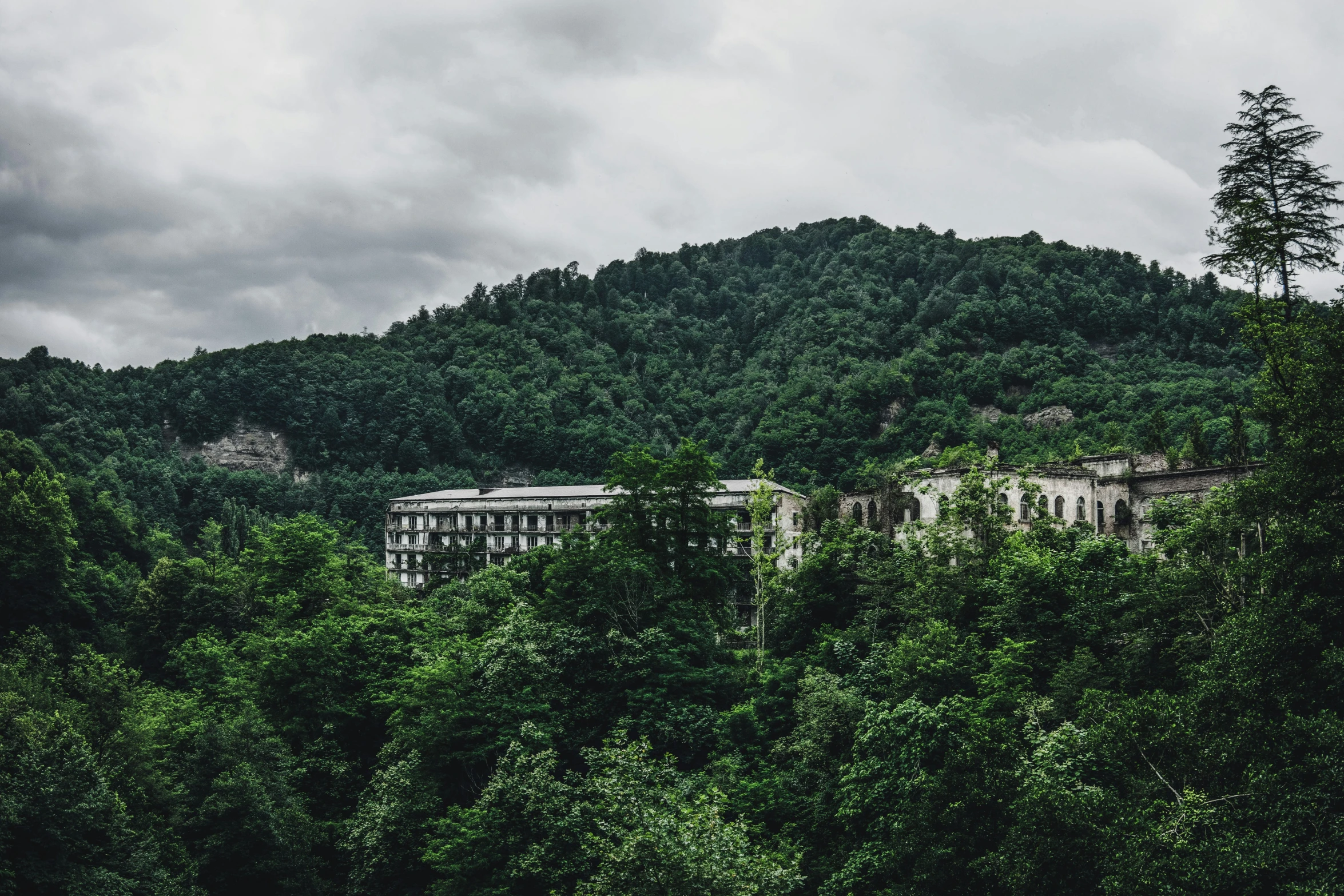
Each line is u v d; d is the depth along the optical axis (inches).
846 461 7755.9
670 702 2940.5
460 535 5821.9
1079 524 3319.4
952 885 1785.2
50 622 4431.6
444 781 2866.6
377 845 2711.6
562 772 2854.3
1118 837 1555.1
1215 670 1782.7
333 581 4215.1
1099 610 2613.2
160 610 4596.5
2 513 4446.4
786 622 3400.6
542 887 2347.4
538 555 4544.8
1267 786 1485.0
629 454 3523.6
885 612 3080.7
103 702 3110.2
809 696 2709.2
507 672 2957.7
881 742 2347.4
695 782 2566.4
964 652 2632.9
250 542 5900.6
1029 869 1599.4
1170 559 2600.9
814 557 3462.1
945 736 2256.4
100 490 7765.8
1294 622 1647.4
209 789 2714.1
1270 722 1590.8
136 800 2674.7
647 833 1828.2
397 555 6053.2
